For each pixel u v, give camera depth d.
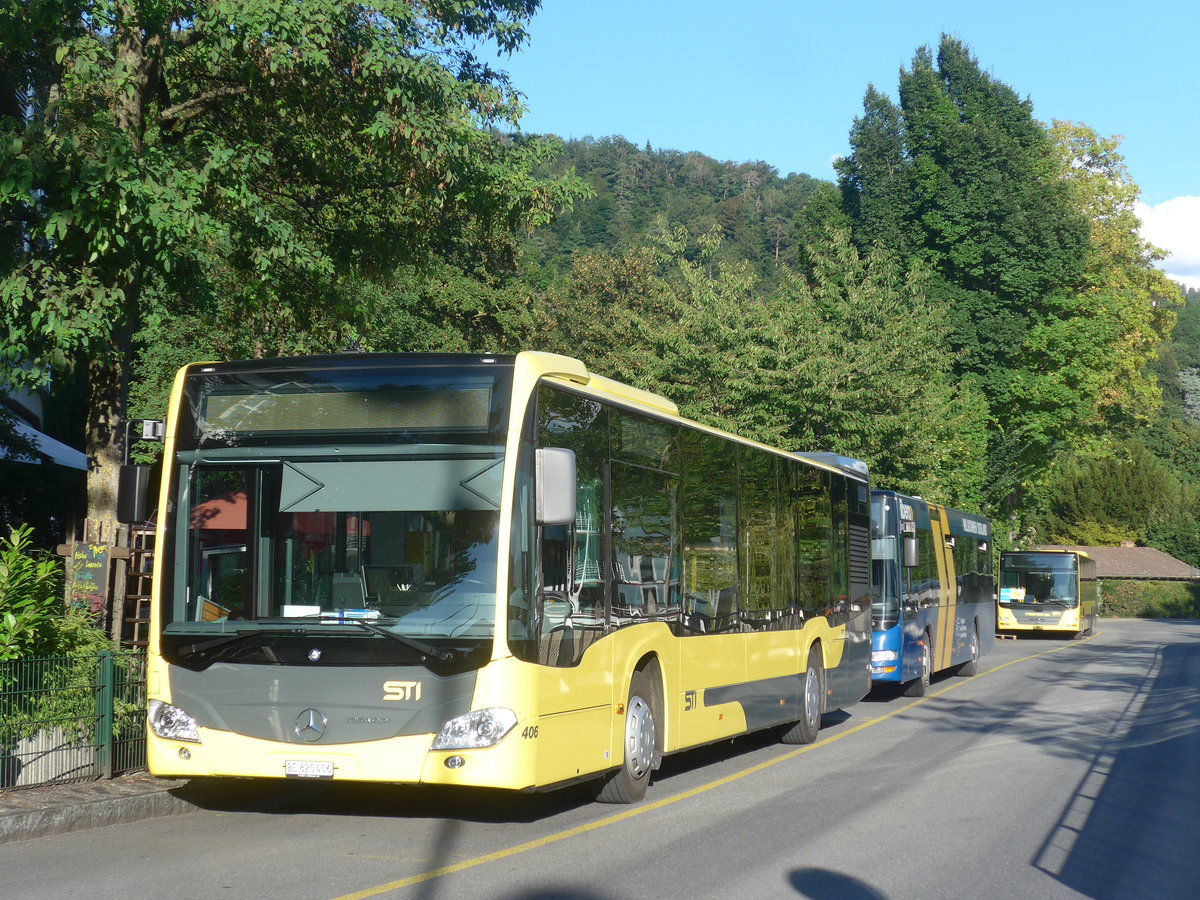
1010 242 53.91
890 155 56.06
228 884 7.47
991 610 33.75
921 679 23.41
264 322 20.75
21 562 10.30
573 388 9.83
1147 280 63.16
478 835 9.27
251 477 9.19
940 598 25.45
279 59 13.84
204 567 9.16
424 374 9.12
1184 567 89.94
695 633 12.09
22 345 12.52
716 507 12.93
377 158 16.72
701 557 12.42
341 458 9.09
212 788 10.67
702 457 12.61
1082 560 51.38
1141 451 97.75
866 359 33.69
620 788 10.68
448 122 15.23
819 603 16.64
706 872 8.08
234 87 15.82
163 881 7.54
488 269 45.91
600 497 10.18
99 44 13.06
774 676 14.59
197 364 9.49
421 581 8.83
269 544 9.09
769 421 32.59
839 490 17.92
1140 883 8.16
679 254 36.56
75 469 26.44
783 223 129.62
